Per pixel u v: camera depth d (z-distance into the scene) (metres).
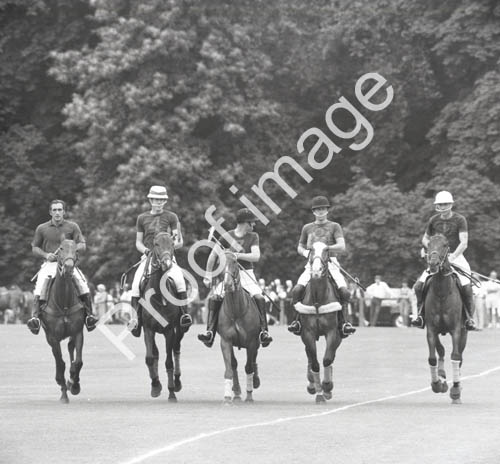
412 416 15.64
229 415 15.83
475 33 51.56
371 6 53.97
